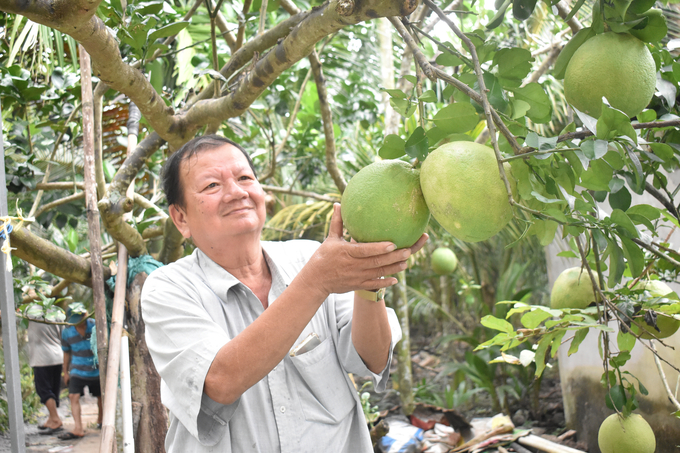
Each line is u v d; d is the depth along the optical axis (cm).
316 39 145
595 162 104
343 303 163
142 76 173
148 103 181
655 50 140
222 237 149
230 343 121
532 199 107
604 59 117
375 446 429
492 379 586
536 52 294
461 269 710
